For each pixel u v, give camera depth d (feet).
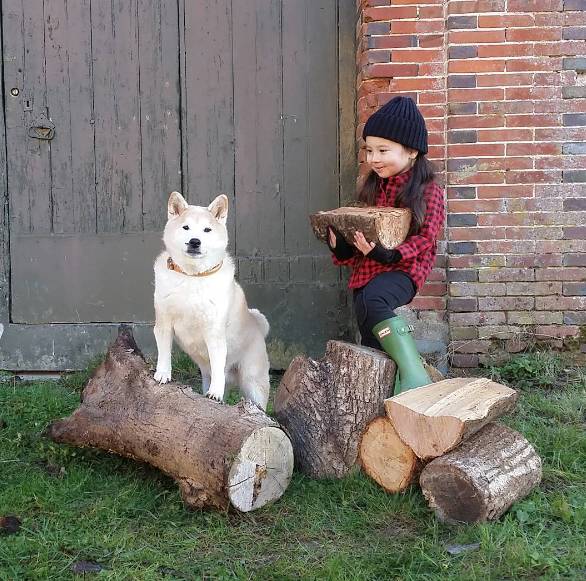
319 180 16.88
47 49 16.71
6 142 16.78
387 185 11.53
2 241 16.93
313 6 16.61
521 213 14.99
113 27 16.69
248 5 16.62
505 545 8.21
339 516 9.25
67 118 16.80
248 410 9.46
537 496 9.43
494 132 14.90
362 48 15.33
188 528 8.91
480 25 14.78
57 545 8.42
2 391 14.52
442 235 15.15
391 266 11.00
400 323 10.33
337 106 16.74
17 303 16.99
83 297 17.03
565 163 14.89
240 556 8.38
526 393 13.78
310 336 17.01
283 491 9.56
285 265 16.98
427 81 15.02
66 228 16.98
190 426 9.40
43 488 9.87
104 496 9.74
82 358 16.96
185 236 10.24
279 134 16.81
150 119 16.81
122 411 10.21
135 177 16.90
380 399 10.00
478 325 15.17
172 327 10.98
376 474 9.83
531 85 14.84
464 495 8.77
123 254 16.99
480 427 9.32
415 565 8.05
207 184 16.90
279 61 16.72
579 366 15.06
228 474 8.82
